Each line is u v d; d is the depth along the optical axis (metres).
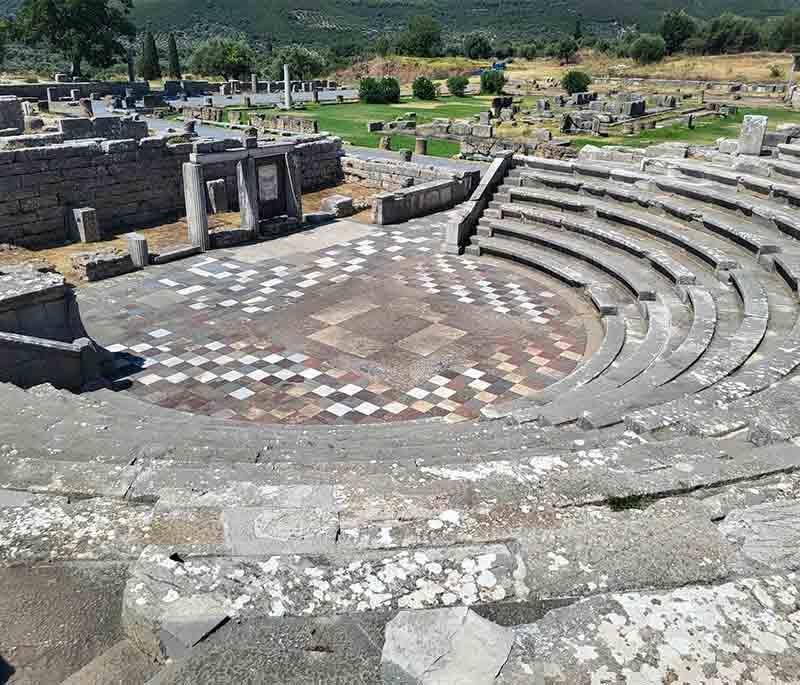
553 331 16.72
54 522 5.05
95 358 13.63
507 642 3.41
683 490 5.43
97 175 24.91
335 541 4.57
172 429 8.98
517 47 120.62
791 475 5.60
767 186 19.03
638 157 25.66
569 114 48.81
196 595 3.92
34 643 4.14
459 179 28.58
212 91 73.56
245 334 16.41
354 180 33.44
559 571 4.07
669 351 13.02
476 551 4.34
